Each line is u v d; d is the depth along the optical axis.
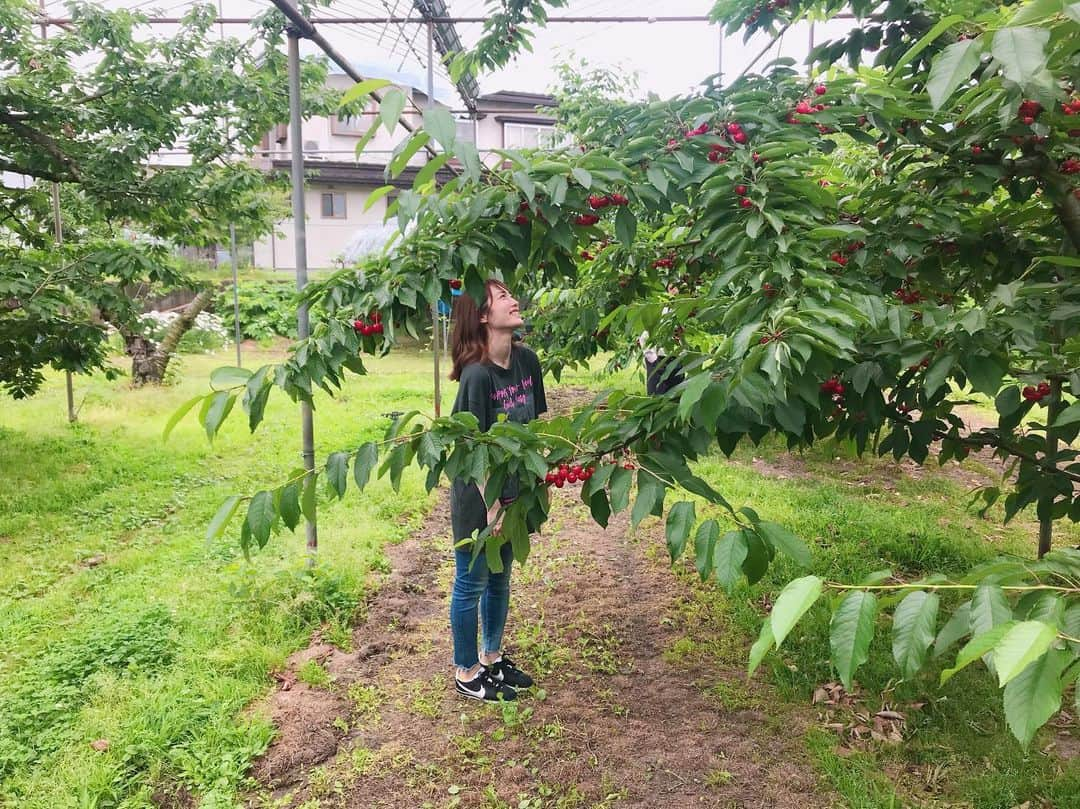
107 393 9.11
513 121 14.93
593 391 9.54
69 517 4.80
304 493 1.83
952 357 1.93
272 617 3.29
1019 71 0.99
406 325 1.99
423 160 13.41
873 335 2.11
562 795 2.30
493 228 1.87
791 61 2.28
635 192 1.86
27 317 5.49
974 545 4.25
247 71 6.05
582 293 3.84
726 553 1.41
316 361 1.88
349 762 2.44
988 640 0.78
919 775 2.37
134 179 5.69
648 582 3.84
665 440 1.80
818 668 2.95
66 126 5.42
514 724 2.62
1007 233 2.51
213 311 15.80
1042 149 2.16
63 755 2.38
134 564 4.01
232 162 6.73
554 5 3.16
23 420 7.50
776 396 1.54
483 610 2.84
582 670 3.00
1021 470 2.77
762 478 5.61
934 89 1.07
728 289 2.55
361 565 3.86
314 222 17.41
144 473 5.80
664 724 2.65
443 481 5.50
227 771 2.33
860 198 2.58
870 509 4.87
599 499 1.83
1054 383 2.38
